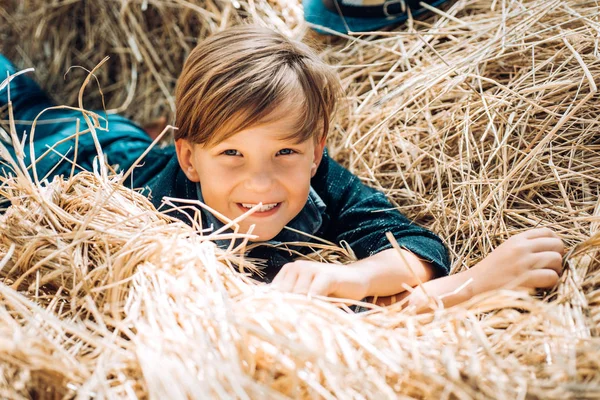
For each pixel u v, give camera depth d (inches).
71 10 91.8
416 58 67.9
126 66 90.9
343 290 45.6
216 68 48.1
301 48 51.8
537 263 46.0
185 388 31.8
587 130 56.2
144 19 88.0
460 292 46.5
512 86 61.4
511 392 32.6
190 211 55.0
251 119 46.5
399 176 63.8
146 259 40.8
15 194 48.4
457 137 61.6
